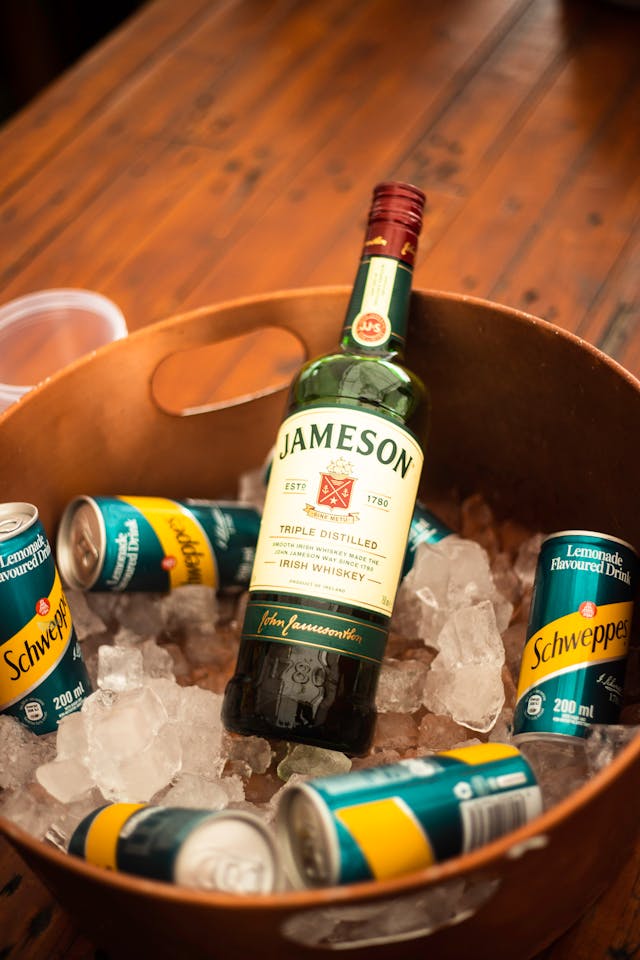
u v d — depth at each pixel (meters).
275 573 0.64
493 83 1.06
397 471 0.64
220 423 0.76
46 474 0.70
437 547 0.71
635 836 0.58
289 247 0.94
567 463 0.71
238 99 1.08
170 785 0.64
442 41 1.11
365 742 0.65
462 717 0.66
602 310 0.86
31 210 1.00
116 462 0.74
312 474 0.64
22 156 1.05
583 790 0.48
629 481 0.66
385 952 0.51
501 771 0.55
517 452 0.74
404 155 1.00
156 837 0.53
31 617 0.63
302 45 1.13
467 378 0.73
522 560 0.74
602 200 0.94
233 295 0.91
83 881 0.48
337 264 0.92
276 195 0.99
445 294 0.69
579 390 0.67
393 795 0.53
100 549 0.69
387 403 0.67
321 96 1.07
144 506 0.71
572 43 1.09
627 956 0.59
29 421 0.67
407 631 0.72
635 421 0.64
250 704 0.64
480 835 0.54
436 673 0.67
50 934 0.61
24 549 0.62
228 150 1.03
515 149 1.00
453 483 0.79
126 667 0.68
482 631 0.67
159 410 0.73
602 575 0.63
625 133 1.00
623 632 0.63
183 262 0.94
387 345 0.67
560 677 0.62
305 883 0.54
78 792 0.61
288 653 0.64
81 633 0.71
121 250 0.95
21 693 0.63
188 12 1.20
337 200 0.97
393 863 0.52
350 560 0.63
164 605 0.73
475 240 0.92
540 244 0.92
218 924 0.47
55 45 1.67
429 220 0.95
